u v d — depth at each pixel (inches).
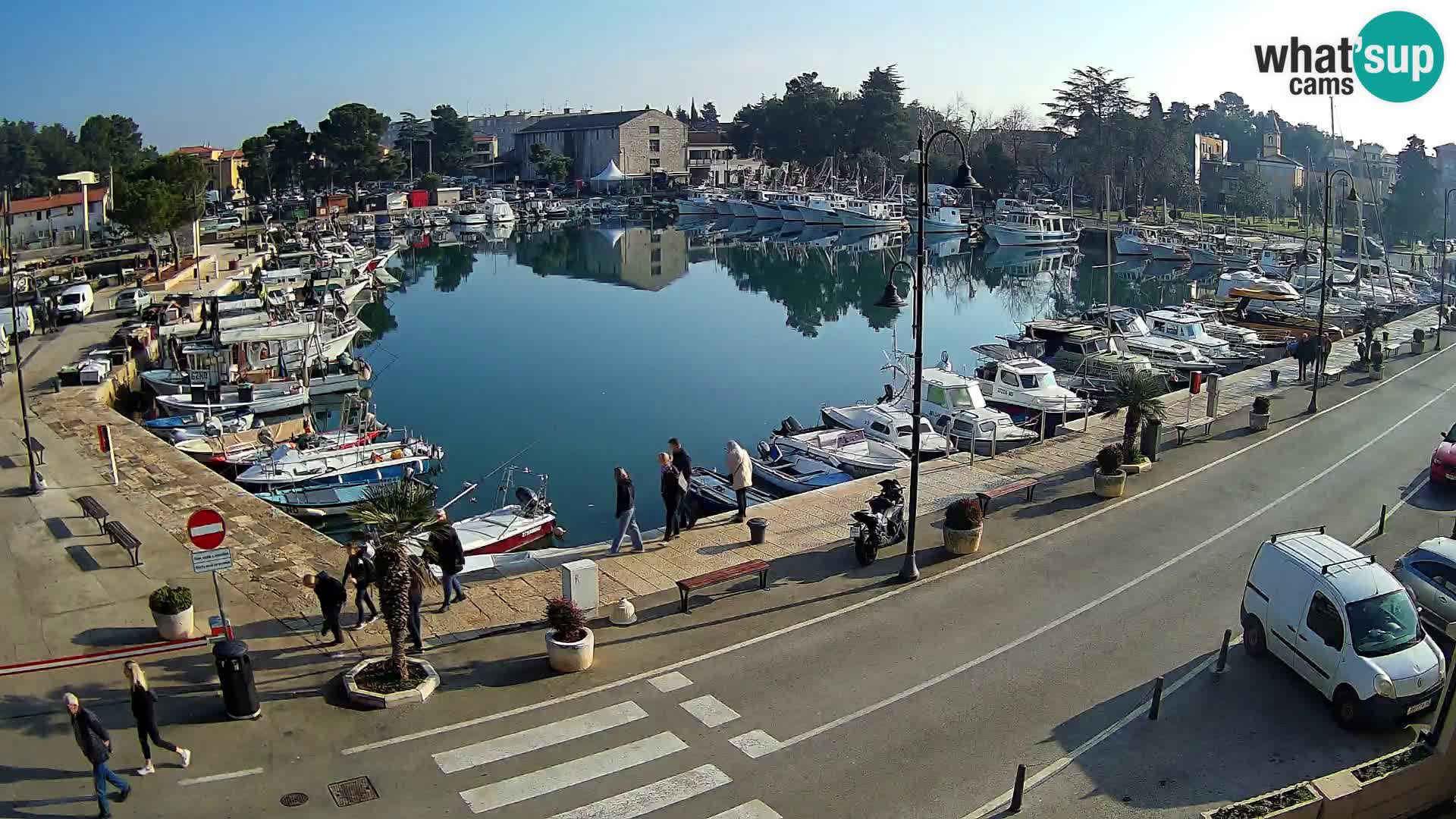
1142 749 591.5
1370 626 618.5
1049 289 3567.9
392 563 638.5
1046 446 1263.5
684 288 3538.4
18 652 684.7
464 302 3196.4
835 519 982.4
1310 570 655.8
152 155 6520.7
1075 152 5541.3
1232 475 1133.7
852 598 800.3
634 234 5354.3
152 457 1211.9
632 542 916.0
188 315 2245.3
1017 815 528.7
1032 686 665.0
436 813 518.3
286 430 1627.7
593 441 1632.6
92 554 877.8
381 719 607.5
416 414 1803.6
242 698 598.5
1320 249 3496.6
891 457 1341.0
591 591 746.8
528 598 788.0
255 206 5590.6
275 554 884.6
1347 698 610.9
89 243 3698.3
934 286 3661.4
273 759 562.9
